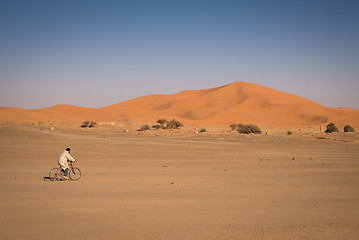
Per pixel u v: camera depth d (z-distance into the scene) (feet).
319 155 104.17
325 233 27.17
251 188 48.16
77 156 99.91
